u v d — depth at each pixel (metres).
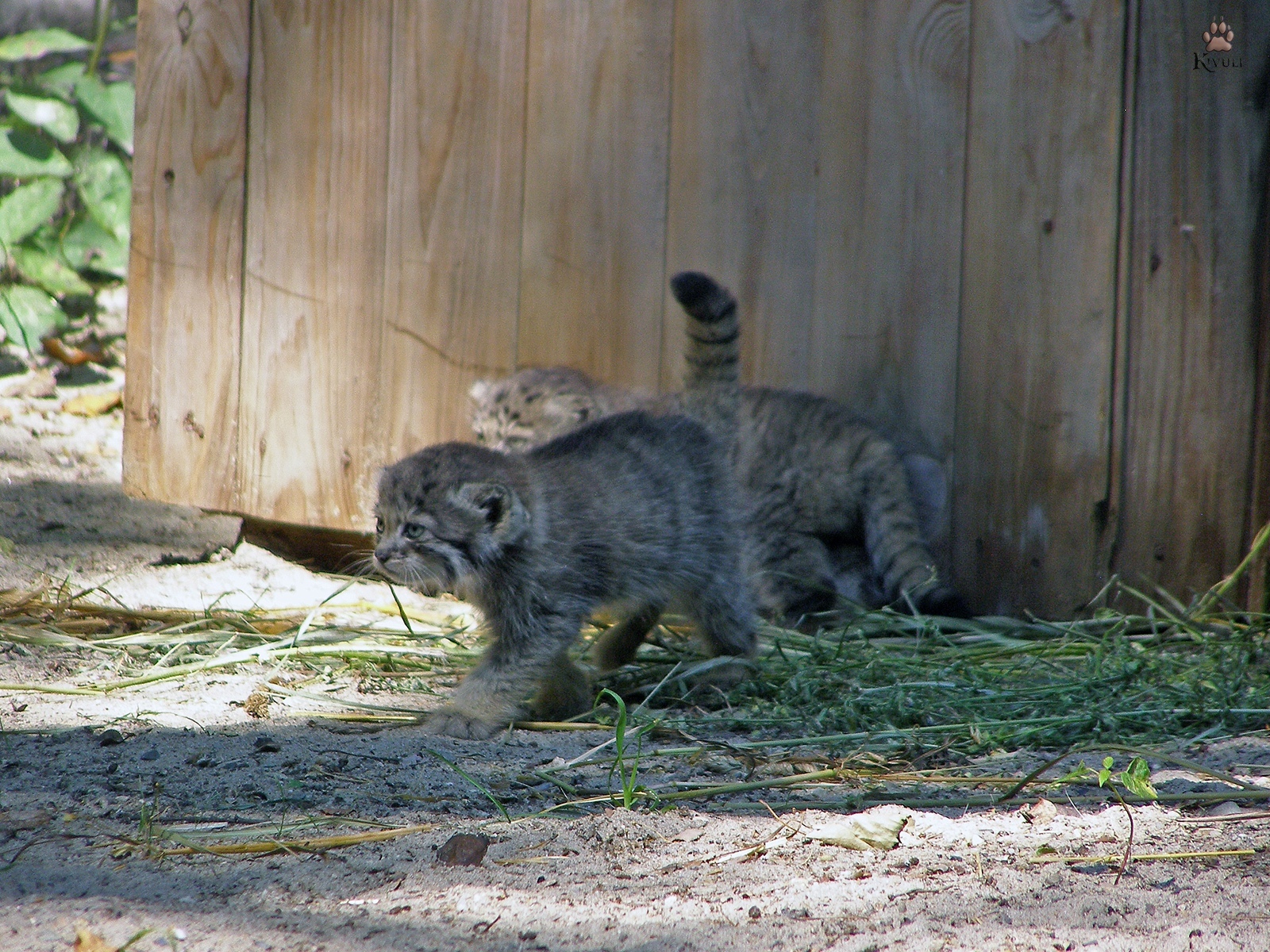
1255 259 7.50
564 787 4.50
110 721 5.08
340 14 8.05
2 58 12.52
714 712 5.97
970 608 7.95
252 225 8.25
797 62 7.86
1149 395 7.62
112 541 7.90
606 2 7.93
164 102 8.28
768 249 8.02
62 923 3.15
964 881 3.62
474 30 8.02
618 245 8.09
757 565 8.22
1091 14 7.48
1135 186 7.53
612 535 6.04
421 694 6.00
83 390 10.33
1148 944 3.12
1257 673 6.32
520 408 7.87
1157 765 4.89
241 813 4.12
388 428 8.27
